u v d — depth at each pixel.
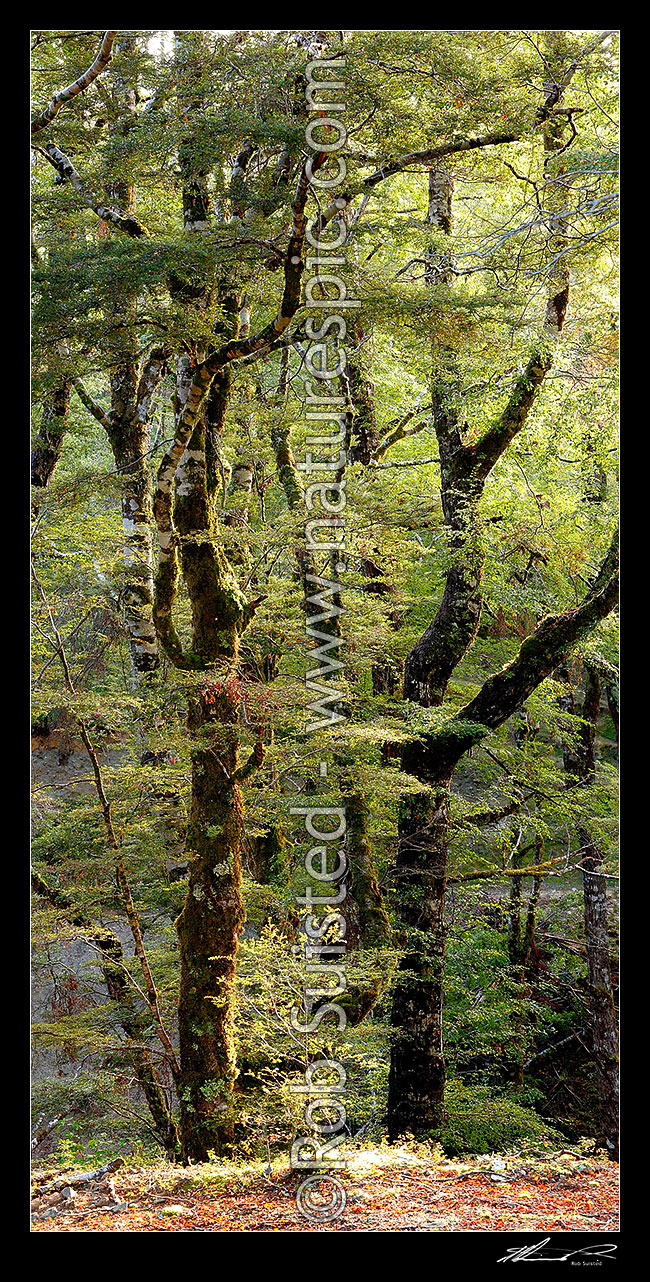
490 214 13.31
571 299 12.36
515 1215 5.67
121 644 15.31
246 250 8.07
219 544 9.59
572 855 14.28
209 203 9.48
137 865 11.21
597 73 10.10
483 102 8.52
